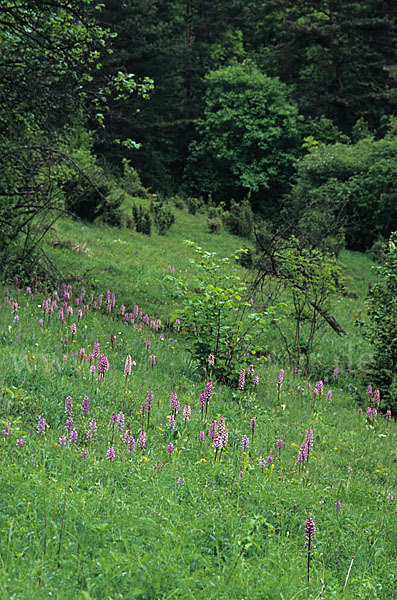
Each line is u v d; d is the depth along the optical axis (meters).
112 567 4.13
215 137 53.28
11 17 15.16
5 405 7.73
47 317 12.86
